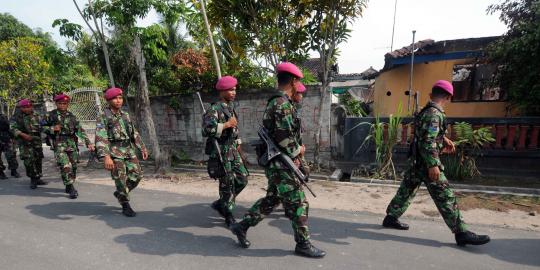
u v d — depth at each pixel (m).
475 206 4.24
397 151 6.09
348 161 6.35
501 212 4.04
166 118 8.07
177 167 7.07
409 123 5.96
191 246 3.14
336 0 5.79
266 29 6.02
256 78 7.52
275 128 2.75
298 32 6.41
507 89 6.73
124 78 8.53
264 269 2.68
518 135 5.45
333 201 4.60
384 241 3.24
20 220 3.90
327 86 6.42
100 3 6.83
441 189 3.07
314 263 2.79
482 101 8.34
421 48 8.58
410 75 8.98
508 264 2.77
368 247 3.10
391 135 5.64
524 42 5.71
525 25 5.93
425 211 4.10
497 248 3.07
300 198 2.82
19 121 5.29
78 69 14.14
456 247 3.10
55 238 3.36
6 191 5.31
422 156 3.12
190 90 7.74
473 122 5.64
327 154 6.57
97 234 3.45
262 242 3.22
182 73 7.56
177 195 5.00
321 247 3.11
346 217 3.95
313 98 6.53
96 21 6.79
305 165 3.05
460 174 5.47
